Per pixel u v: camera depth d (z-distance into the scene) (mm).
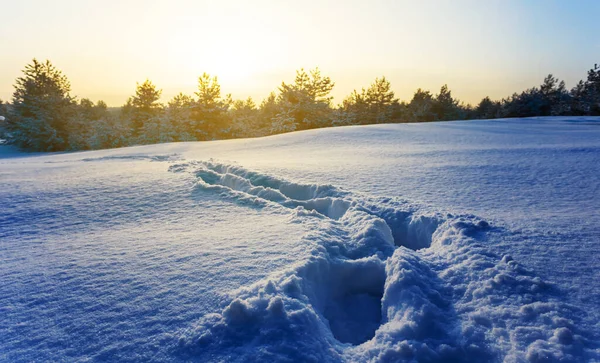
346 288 2615
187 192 4727
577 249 2557
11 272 2475
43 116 29359
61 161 10570
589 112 37031
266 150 11531
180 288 2141
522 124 20219
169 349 1627
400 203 3910
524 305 1874
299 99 38625
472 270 2277
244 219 3566
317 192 4734
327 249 2721
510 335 1697
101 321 1853
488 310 1883
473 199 4191
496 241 2740
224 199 4371
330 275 2535
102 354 1615
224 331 1708
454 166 6559
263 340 1642
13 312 1964
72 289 2193
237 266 2387
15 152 28453
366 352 1703
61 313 1941
